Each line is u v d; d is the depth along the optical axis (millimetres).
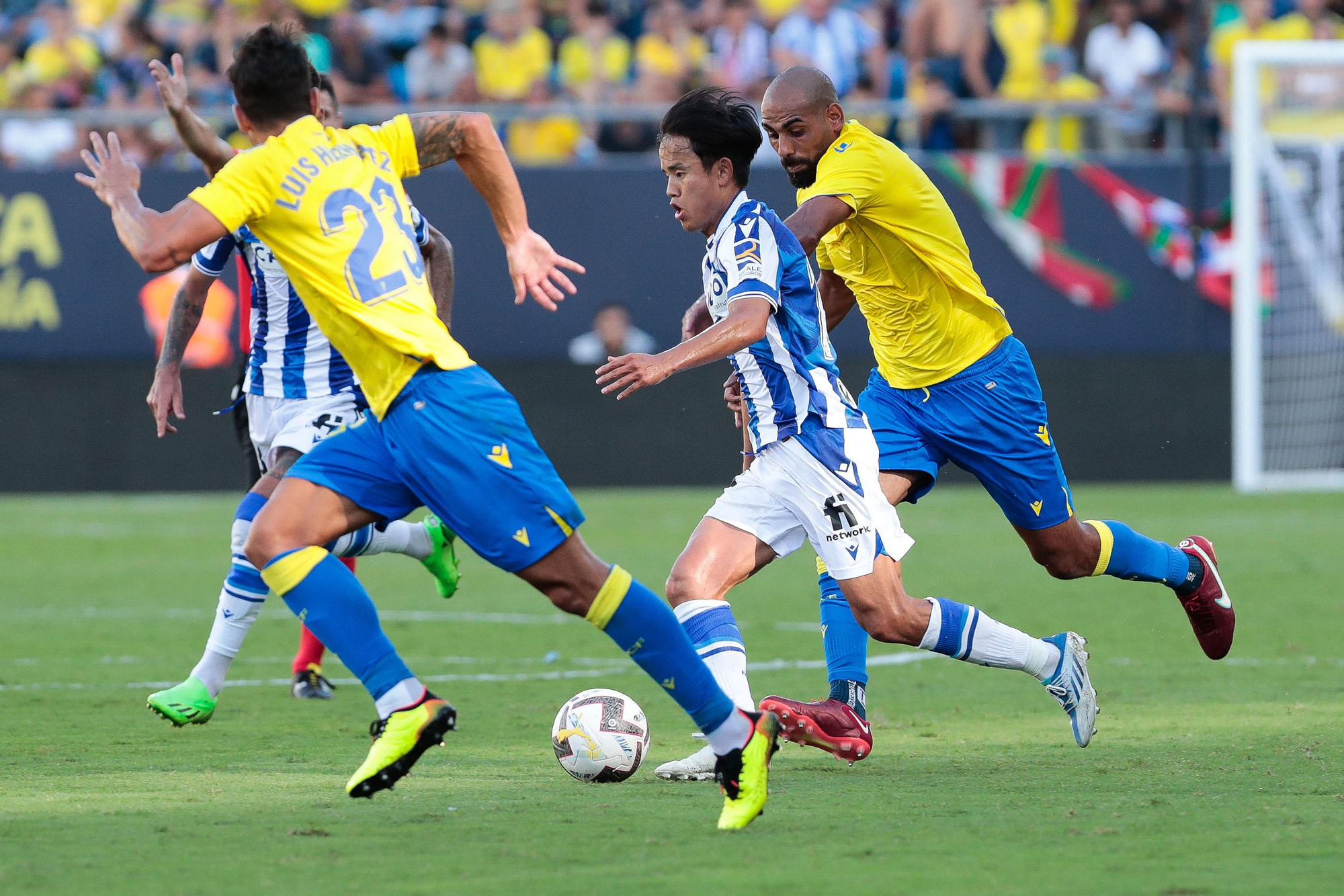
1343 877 11125
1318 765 15836
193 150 14523
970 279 18422
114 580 35406
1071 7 59531
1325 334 54438
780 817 13469
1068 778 15289
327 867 11578
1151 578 19734
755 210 15227
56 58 59031
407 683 12836
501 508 12820
